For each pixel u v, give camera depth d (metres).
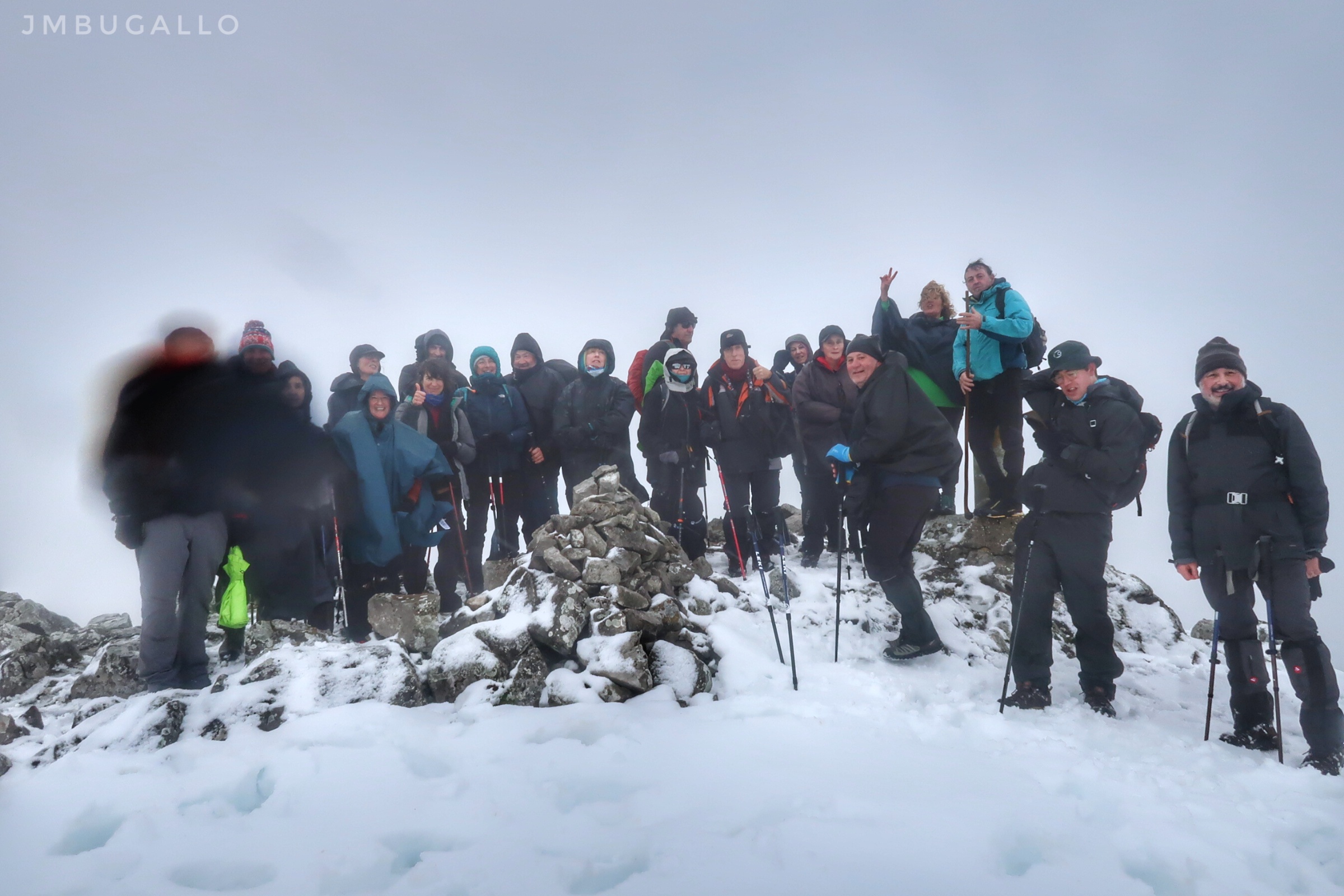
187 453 4.36
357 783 2.91
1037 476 4.63
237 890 2.25
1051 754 3.46
